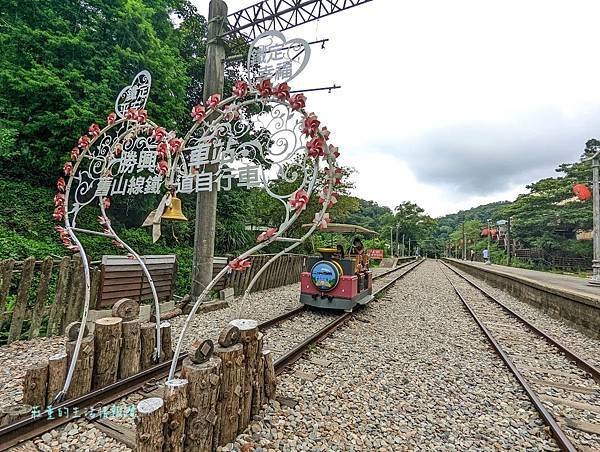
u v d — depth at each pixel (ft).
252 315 24.45
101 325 11.51
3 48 27.81
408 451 9.32
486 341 20.90
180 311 23.86
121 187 13.67
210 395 8.63
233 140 10.94
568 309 27.66
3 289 15.79
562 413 11.98
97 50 31.14
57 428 9.40
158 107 33.76
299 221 52.54
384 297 36.58
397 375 14.60
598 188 42.63
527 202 112.37
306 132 9.55
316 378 13.80
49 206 31.12
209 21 27.68
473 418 11.32
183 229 42.45
